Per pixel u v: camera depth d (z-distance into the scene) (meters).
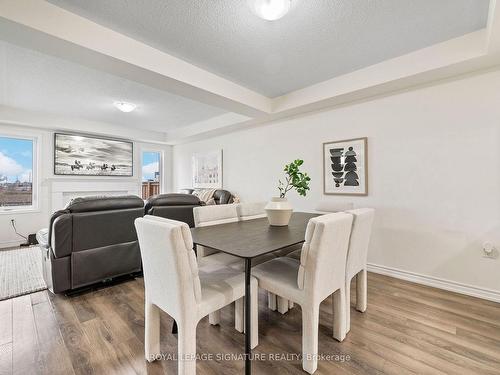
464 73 2.25
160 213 2.68
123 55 2.02
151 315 1.40
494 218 2.13
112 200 2.46
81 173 4.83
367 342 1.58
